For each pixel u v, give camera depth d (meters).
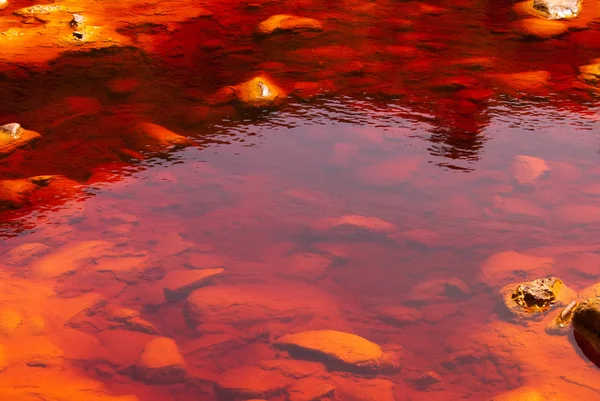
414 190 4.84
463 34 7.70
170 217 4.62
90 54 7.18
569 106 5.98
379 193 4.81
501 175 4.97
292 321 3.69
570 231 4.33
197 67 6.93
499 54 7.14
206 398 3.21
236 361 3.43
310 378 3.29
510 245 4.22
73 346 3.54
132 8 8.39
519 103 6.06
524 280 3.90
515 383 3.23
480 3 8.70
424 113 5.93
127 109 6.10
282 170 5.14
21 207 4.72
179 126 5.79
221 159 5.32
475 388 3.22
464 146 5.37
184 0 8.77
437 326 3.63
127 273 4.09
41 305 3.80
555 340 3.46
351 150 5.37
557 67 6.81
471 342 3.51
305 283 3.99
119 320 3.73
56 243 4.35
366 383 3.27
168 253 4.27
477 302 3.79
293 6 8.61
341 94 6.31
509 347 3.44
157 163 5.28
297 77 6.66
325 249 4.27
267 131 5.70
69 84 6.59
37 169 5.19
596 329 3.43
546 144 5.36
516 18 8.16
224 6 8.59
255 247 4.31
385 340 3.54
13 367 3.37
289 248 4.29
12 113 6.04
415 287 3.92
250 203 4.75
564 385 3.18
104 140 5.61
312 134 5.64
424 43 7.46
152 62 7.05
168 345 3.50
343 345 3.44
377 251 4.24
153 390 3.26
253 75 6.71
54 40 7.33
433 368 3.36
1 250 4.28
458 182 4.91
